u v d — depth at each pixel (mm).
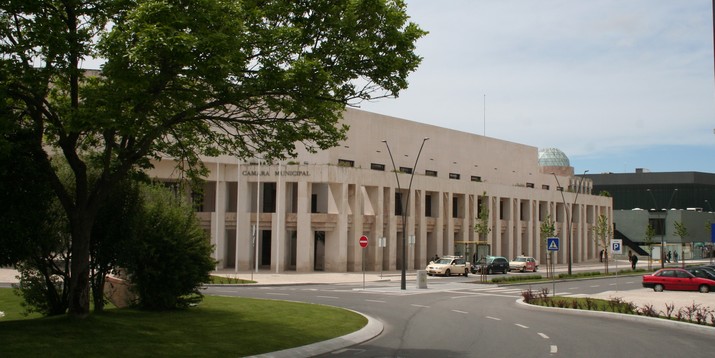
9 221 16016
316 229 54250
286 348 14961
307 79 14953
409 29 16219
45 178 16219
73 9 15391
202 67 13672
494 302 30891
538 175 92562
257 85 15016
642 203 140500
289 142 18078
